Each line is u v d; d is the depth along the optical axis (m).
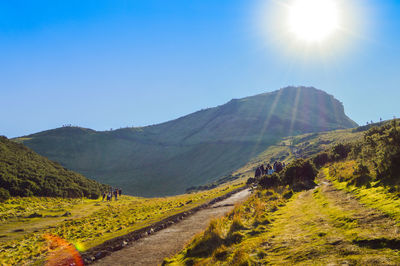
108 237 15.15
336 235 7.22
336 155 36.31
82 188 50.81
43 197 40.19
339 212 9.69
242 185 40.28
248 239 8.99
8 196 35.19
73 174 58.03
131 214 27.33
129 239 13.64
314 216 10.20
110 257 11.11
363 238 6.41
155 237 13.91
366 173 14.98
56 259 11.56
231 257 7.59
